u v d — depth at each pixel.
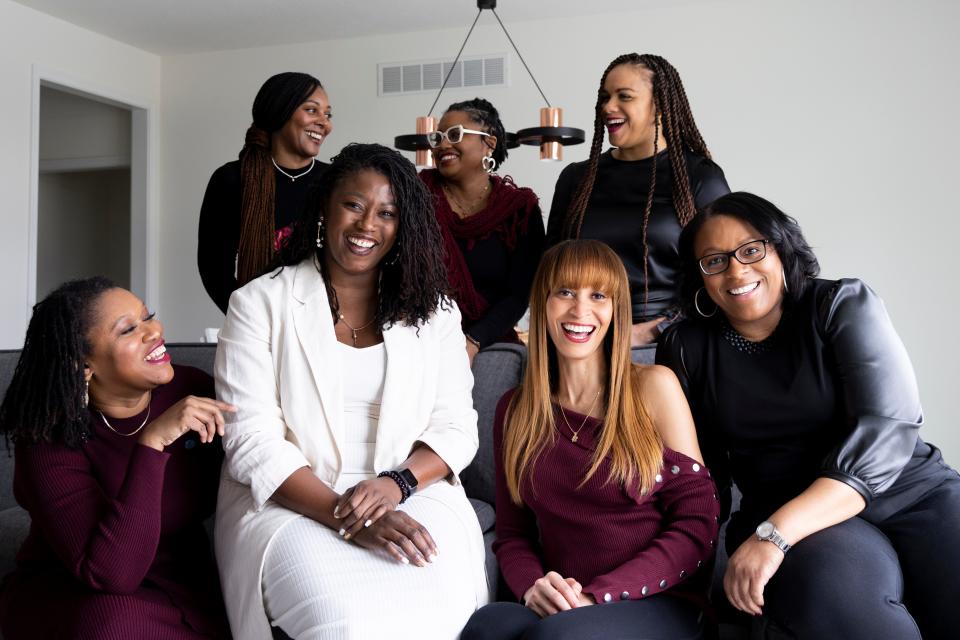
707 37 4.66
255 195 2.77
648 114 2.50
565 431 1.65
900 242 4.40
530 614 1.49
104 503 1.52
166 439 1.53
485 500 2.12
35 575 1.58
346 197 1.73
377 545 1.51
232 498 1.66
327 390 1.70
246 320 1.73
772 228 1.59
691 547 1.54
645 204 2.49
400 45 5.21
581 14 4.85
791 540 1.45
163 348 1.60
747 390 1.65
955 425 4.32
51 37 4.90
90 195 7.38
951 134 4.31
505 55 5.00
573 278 1.62
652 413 1.63
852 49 4.45
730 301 1.62
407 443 1.73
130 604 1.47
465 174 2.65
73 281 1.59
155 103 5.68
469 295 2.51
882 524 1.58
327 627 1.39
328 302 1.78
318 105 2.80
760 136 4.60
